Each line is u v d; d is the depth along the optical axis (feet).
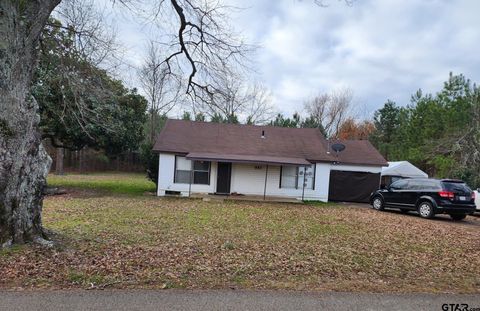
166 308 12.80
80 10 32.89
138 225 33.53
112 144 66.33
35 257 18.88
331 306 13.50
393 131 153.69
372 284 16.80
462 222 48.01
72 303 12.96
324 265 21.08
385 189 57.26
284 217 44.37
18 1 19.49
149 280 16.11
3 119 19.19
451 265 22.74
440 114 91.45
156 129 114.32
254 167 69.36
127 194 65.10
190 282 16.05
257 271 18.81
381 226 40.01
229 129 77.71
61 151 107.34
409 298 14.71
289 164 63.93
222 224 36.40
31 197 21.02
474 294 15.57
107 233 28.50
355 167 72.90
